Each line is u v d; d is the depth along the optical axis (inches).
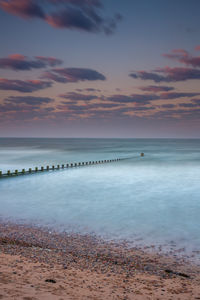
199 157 2928.2
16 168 1886.1
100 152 3909.9
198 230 620.4
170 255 475.2
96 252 473.4
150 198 951.6
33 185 1206.3
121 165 2084.2
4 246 445.4
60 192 1048.8
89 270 364.8
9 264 335.6
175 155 3289.9
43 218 697.0
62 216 720.3
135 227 637.3
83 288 283.0
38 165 2098.9
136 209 804.6
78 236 564.4
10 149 4505.4
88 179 1384.1
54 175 1528.1
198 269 419.8
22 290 243.9
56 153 3560.5
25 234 557.3
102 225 647.8
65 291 262.4
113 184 1232.8
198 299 293.0
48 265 357.7
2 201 893.2
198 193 1035.3
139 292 296.8
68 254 445.7
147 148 5383.9
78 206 834.8
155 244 529.3
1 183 1258.6
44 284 274.4
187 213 764.6
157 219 705.0
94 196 978.7
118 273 368.5
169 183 1256.8
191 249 506.3
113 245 517.3
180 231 612.1
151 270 404.2
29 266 338.3
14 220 672.4
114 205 848.9
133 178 1414.9
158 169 1814.7
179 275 389.1
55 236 557.0
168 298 287.9
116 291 289.7
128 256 463.2
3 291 233.9
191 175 1521.9
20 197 957.8
